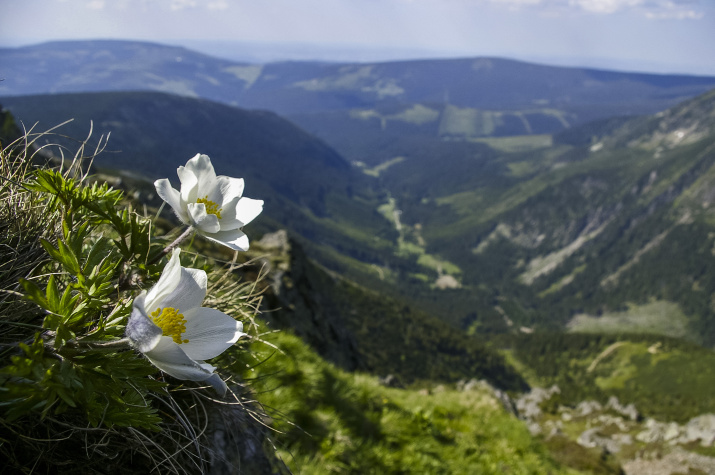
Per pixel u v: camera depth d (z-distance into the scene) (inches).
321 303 676.1
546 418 2699.3
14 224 58.4
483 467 314.3
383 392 335.6
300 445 176.6
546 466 423.8
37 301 42.6
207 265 68.5
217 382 39.8
